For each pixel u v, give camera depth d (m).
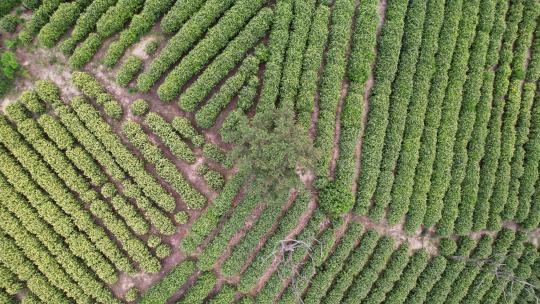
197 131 26.22
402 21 27.62
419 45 28.25
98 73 25.86
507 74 30.61
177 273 26.34
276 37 26.20
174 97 26.11
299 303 28.36
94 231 25.84
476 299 32.28
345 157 26.97
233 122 25.59
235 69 26.64
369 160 27.44
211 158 25.89
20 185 25.27
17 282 26.03
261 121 22.81
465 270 31.66
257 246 27.44
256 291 28.05
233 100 26.55
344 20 26.84
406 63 27.97
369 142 27.48
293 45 26.42
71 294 26.09
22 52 25.62
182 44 25.55
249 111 26.59
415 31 27.89
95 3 25.36
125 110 26.02
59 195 25.48
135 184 26.08
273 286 27.64
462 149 29.72
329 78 26.62
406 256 29.52
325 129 26.48
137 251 25.94
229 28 25.92
